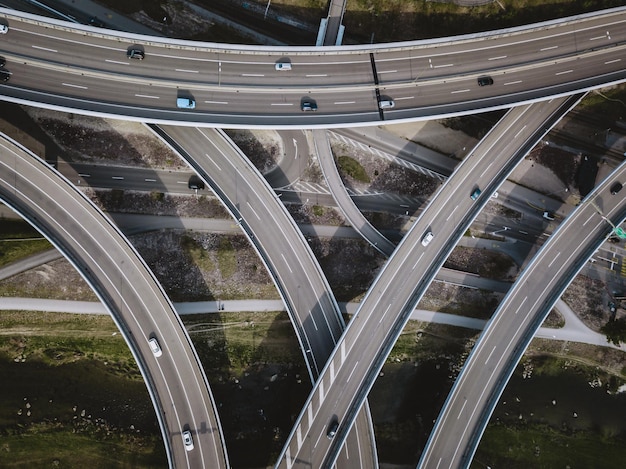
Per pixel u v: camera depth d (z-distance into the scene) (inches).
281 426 2733.8
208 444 2401.6
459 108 2482.8
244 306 2738.7
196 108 2326.5
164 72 2316.7
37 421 2618.1
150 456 2650.1
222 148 2492.6
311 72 2407.7
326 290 2546.8
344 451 2479.1
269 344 2768.2
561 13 2748.5
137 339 2369.6
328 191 2792.8
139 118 2263.8
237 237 2751.0
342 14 2573.8
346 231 2817.4
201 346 2706.7
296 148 2778.1
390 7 2694.4
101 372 2706.7
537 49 2541.8
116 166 2659.9
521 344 2600.9
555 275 2637.8
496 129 2596.0
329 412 2416.3
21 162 2319.1
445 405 2539.4
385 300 2498.8
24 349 2632.9
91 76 2271.2
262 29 2709.2
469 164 2588.6
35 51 2236.7
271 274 2496.3
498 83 2517.2
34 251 2618.1
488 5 2714.1
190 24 2657.5
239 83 2362.2
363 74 2434.8
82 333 2667.3
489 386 2583.7
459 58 2502.5
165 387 2383.1
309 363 2522.1
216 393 2723.9
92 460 2620.6
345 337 2452.0
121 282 2364.7
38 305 2620.6
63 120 2620.6
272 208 2519.7
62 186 2338.8
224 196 2486.5
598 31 2571.4
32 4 2551.7
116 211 2657.5
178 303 2684.5
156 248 2682.1
